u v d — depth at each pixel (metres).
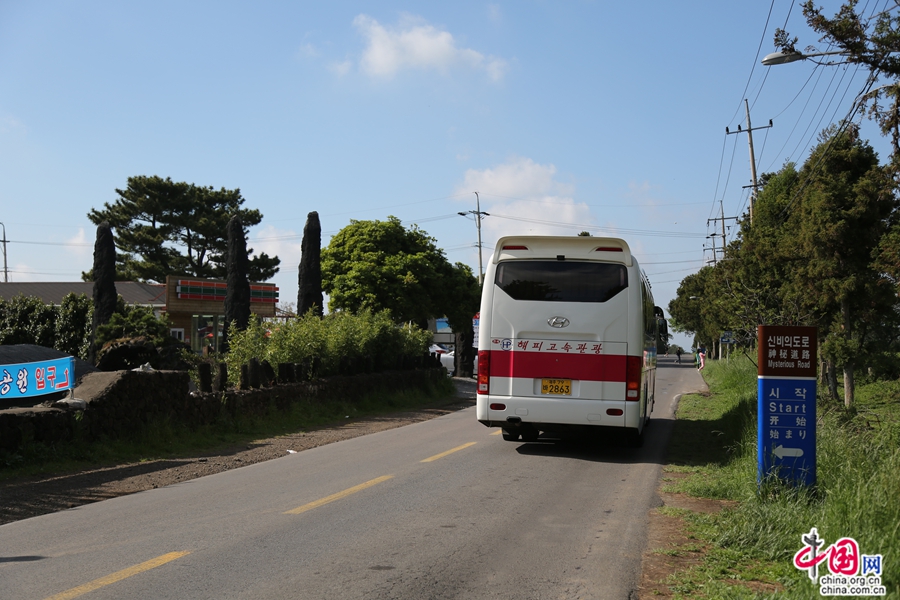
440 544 6.21
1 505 7.86
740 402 15.40
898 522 5.34
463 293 38.47
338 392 19.38
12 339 25.91
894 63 10.54
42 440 10.57
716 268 29.38
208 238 56.09
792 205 21.61
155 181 55.19
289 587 5.06
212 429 14.02
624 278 11.38
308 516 7.25
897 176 11.54
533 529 6.76
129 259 55.62
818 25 10.70
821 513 6.27
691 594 4.97
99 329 23.34
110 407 11.85
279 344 19.39
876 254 17.20
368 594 4.93
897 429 8.59
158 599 4.81
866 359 18.66
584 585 5.17
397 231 36.16
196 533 6.57
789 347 7.28
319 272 26.33
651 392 15.84
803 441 7.19
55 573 5.38
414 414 19.83
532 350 11.44
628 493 8.56
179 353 21.08
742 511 6.84
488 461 11.01
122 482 9.38
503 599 4.86
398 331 25.73
